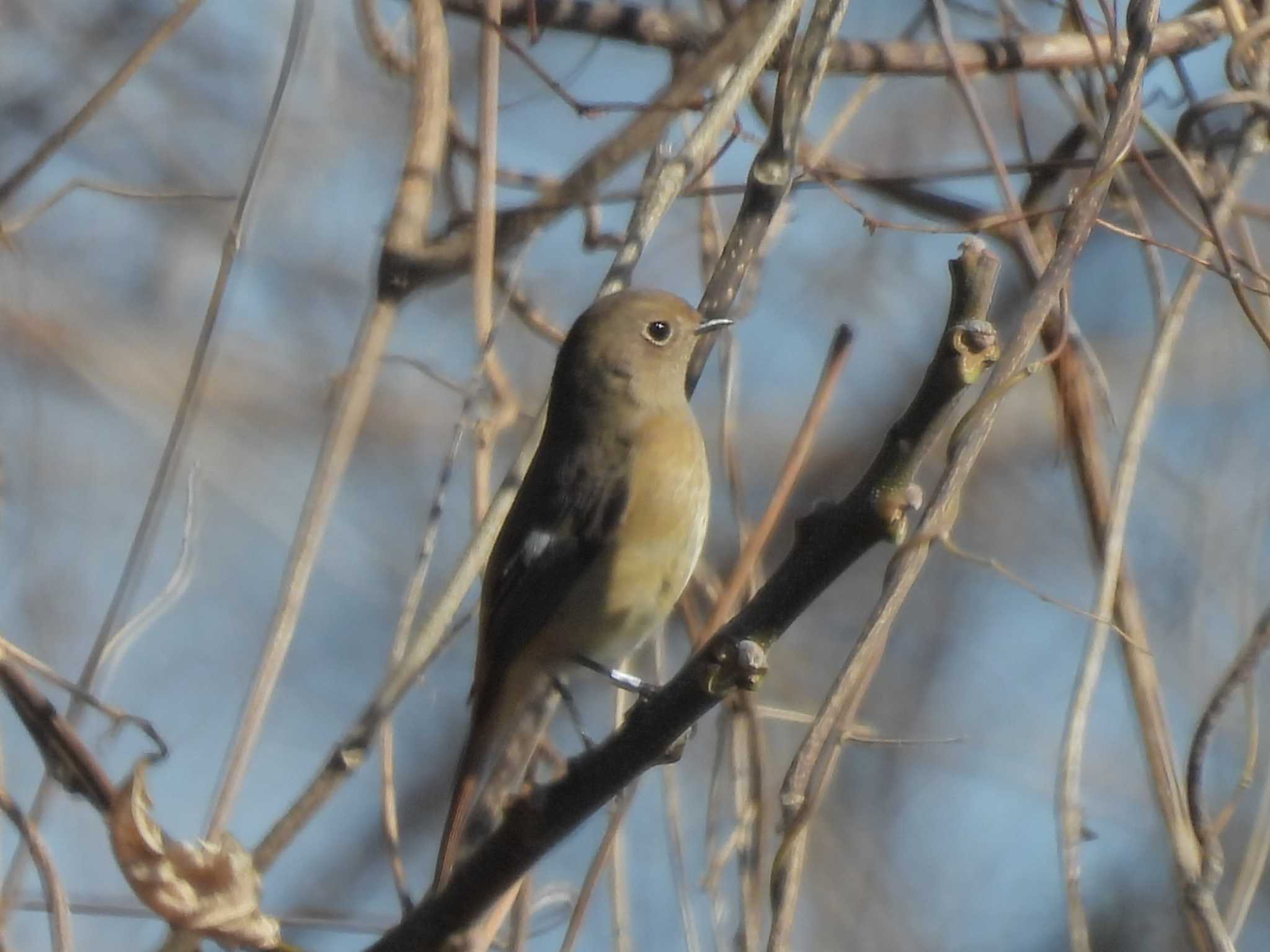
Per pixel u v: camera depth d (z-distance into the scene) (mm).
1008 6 10391
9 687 8070
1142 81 7957
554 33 11234
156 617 8938
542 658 10227
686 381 10523
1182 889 8000
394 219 9039
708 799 9602
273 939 7465
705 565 10820
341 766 8062
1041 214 9180
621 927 8336
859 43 10086
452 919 7234
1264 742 11578
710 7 10938
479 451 8906
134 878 7258
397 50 10797
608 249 10570
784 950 7297
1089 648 8016
